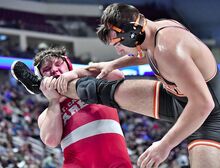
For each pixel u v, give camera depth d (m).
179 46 2.10
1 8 18.38
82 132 2.76
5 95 14.21
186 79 2.02
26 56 16.00
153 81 2.50
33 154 10.20
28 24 18.95
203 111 2.00
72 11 19.86
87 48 19.78
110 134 2.76
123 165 2.67
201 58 2.19
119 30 2.21
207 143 2.24
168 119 2.47
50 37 19.39
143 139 13.39
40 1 19.52
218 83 2.30
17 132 11.05
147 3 19.56
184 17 19.92
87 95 2.54
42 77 2.85
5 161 9.15
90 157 2.69
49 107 2.85
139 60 2.80
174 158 11.73
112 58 19.70
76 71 2.75
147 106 2.46
